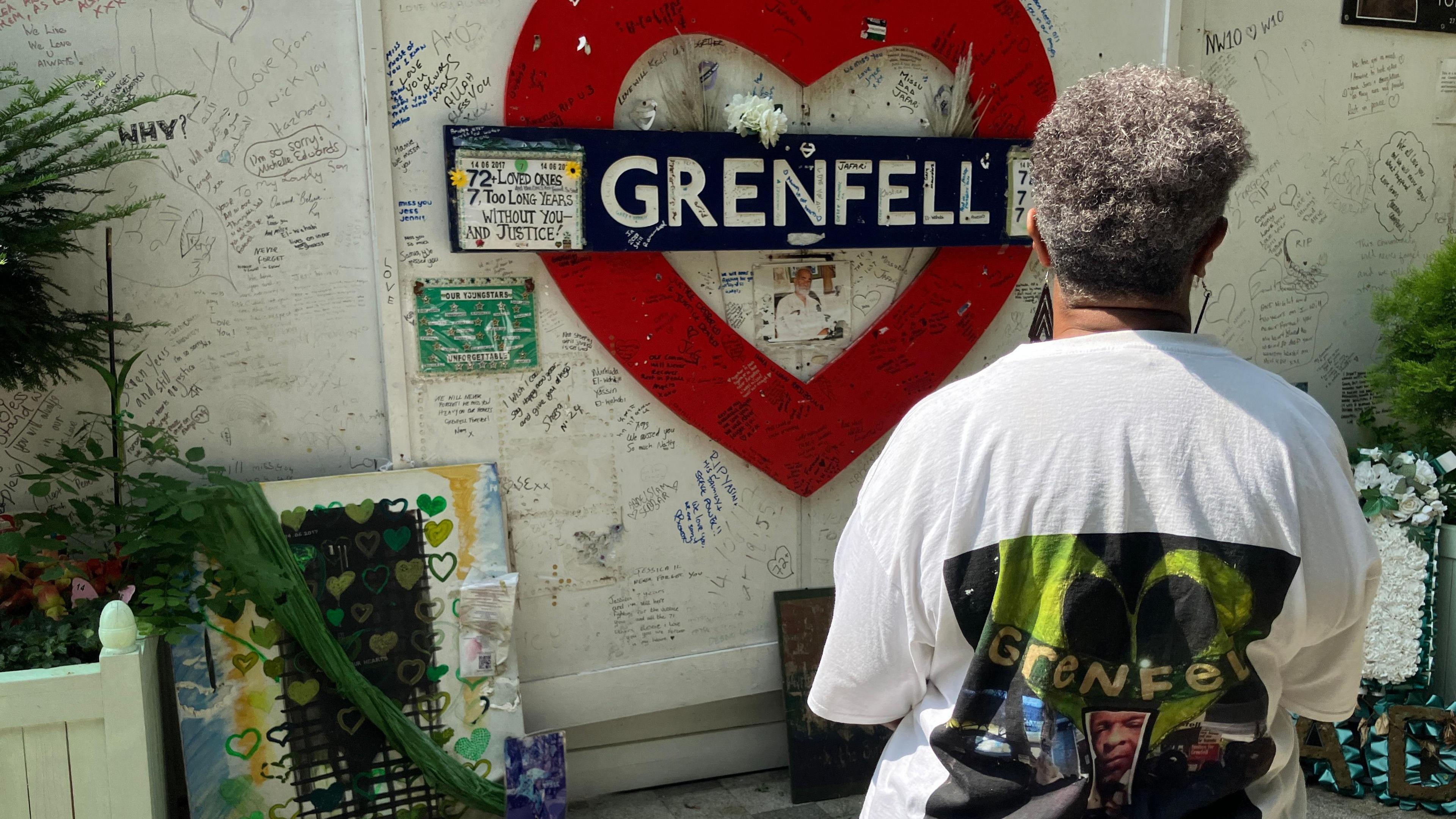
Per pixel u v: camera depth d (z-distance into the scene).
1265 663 1.09
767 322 2.96
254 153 2.54
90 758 1.99
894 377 3.07
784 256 2.95
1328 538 1.07
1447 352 3.15
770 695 3.18
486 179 2.55
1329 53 3.48
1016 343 3.26
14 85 2.20
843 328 3.04
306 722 2.52
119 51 2.42
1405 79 3.61
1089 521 1.04
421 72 2.53
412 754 2.54
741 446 2.94
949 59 2.96
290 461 2.68
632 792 3.05
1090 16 3.13
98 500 2.37
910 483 1.12
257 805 2.47
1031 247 3.14
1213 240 1.13
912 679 1.19
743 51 2.80
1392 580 3.08
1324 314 3.65
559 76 2.61
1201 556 1.03
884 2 2.86
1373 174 3.63
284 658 2.51
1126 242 1.07
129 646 2.00
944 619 1.09
